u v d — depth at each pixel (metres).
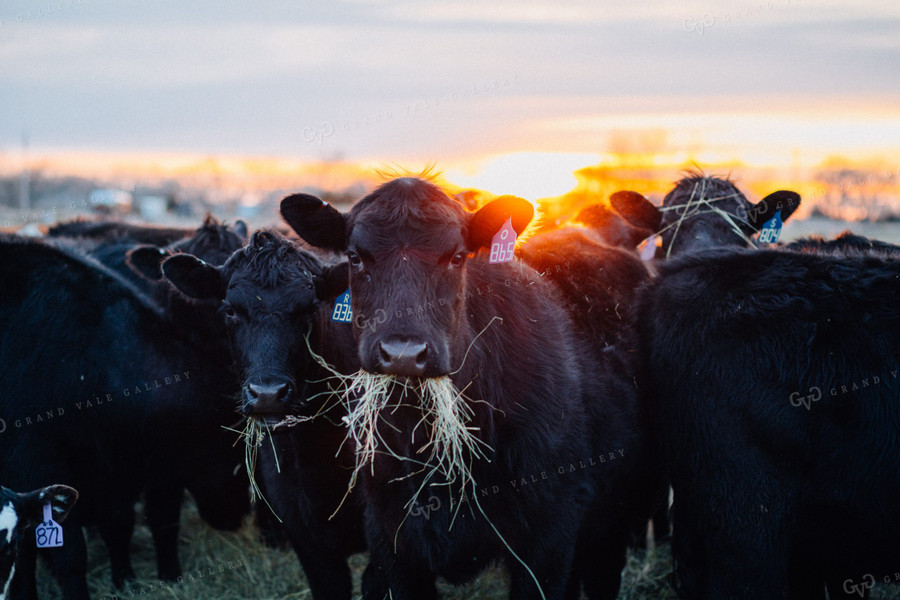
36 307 5.68
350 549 5.25
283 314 4.80
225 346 6.09
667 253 7.11
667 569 6.53
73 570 5.64
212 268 5.05
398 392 3.92
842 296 4.04
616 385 4.76
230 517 6.62
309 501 5.10
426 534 4.09
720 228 6.96
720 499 4.13
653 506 5.66
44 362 5.60
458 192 5.28
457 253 3.83
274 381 4.64
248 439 5.27
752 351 4.09
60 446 5.64
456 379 3.87
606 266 5.41
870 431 3.85
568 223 7.05
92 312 5.79
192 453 6.17
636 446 4.84
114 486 6.11
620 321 5.11
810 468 3.96
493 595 6.08
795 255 4.31
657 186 13.79
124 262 7.26
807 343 4.00
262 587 6.42
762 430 4.04
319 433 5.00
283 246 5.00
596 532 4.89
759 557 4.05
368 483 4.28
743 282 4.27
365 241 3.79
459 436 3.94
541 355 4.22
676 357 4.33
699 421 4.21
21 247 5.85
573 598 5.23
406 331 3.56
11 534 4.48
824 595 4.67
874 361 3.88
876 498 3.86
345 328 5.17
